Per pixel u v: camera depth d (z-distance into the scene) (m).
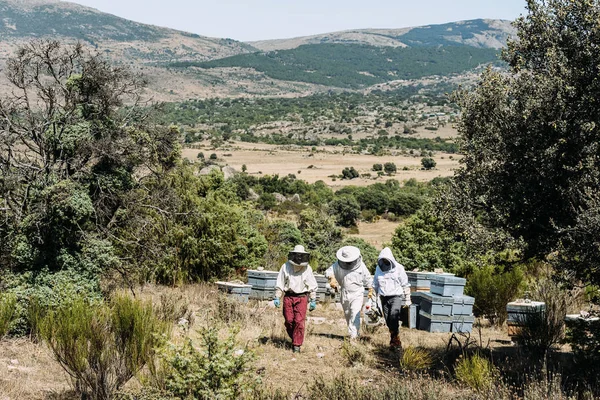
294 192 104.69
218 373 6.55
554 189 8.27
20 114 13.48
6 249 12.00
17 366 8.24
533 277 15.54
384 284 10.90
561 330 10.72
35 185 12.48
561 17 8.39
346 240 36.94
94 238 12.49
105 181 13.98
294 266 10.38
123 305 8.56
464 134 9.58
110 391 6.88
